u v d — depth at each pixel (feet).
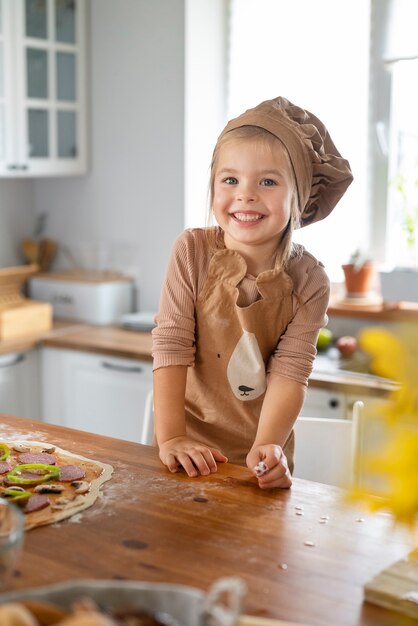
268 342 5.83
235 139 5.47
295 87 10.79
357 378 8.54
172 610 2.86
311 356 5.70
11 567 3.15
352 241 10.68
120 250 11.84
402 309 9.86
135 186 11.51
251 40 11.04
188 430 6.09
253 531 4.09
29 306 10.82
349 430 6.32
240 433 5.98
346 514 4.32
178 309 5.79
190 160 11.03
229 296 5.72
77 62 11.50
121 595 2.90
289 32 10.73
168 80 10.92
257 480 4.83
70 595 2.90
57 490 4.50
